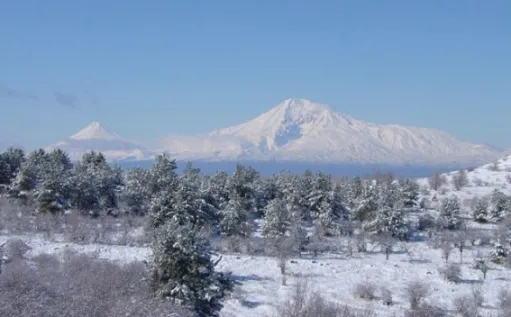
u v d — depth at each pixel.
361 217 88.38
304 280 55.03
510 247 71.12
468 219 101.50
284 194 96.56
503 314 45.88
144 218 72.88
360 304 48.53
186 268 29.97
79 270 38.34
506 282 60.38
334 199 89.19
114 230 72.56
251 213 92.81
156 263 30.22
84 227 67.88
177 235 29.88
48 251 56.03
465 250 77.25
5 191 88.50
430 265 67.62
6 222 69.56
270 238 71.56
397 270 63.84
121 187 96.94
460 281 60.09
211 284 30.58
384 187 98.31
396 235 81.56
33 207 77.25
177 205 65.56
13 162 97.06
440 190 144.25
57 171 80.12
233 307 44.50
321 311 36.06
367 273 61.75
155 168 86.88
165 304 28.06
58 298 28.14
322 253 72.62
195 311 29.89
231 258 63.69
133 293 30.98
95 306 27.28
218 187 91.50
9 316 24.44
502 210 99.12
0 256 42.94
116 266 40.16
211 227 74.12
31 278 30.44
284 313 36.16
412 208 109.88
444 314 46.84
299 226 75.19
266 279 55.84
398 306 48.75
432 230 88.50
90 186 83.31
